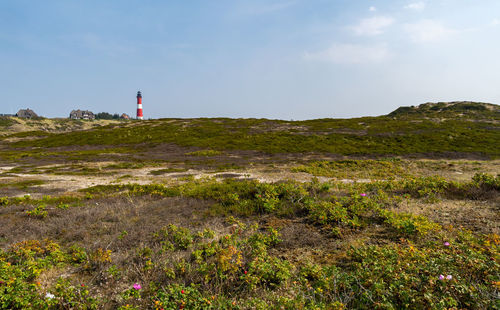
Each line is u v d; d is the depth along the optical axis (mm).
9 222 9508
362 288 4285
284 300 3979
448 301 3789
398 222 7145
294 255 6172
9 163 30812
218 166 26672
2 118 145000
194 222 8977
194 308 4102
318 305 3889
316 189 12492
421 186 12023
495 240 5816
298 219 8891
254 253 5691
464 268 4652
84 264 6051
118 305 4535
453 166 22859
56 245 6863
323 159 29484
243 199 11398
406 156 30391
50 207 11922
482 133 42031
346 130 50094
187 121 69812
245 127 58188
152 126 64250
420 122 53406
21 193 15516
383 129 48812
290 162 28172
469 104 82062
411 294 4004
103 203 12102
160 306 4121
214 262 5605
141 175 22703
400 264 4797
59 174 23469
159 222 9078
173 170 24625
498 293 3955
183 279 5168
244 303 4348
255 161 29750
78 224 9172
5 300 4297
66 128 153375
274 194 11141
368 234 7164
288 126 57812
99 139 52625
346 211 8359
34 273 5254
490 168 21281
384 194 10609
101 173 23828
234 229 8008
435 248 5730
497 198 9828
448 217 8117
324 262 5730
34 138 58812
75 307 4410
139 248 6750
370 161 25328
